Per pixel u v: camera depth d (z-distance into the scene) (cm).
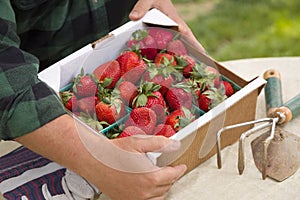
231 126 131
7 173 134
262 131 142
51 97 119
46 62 155
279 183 130
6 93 115
